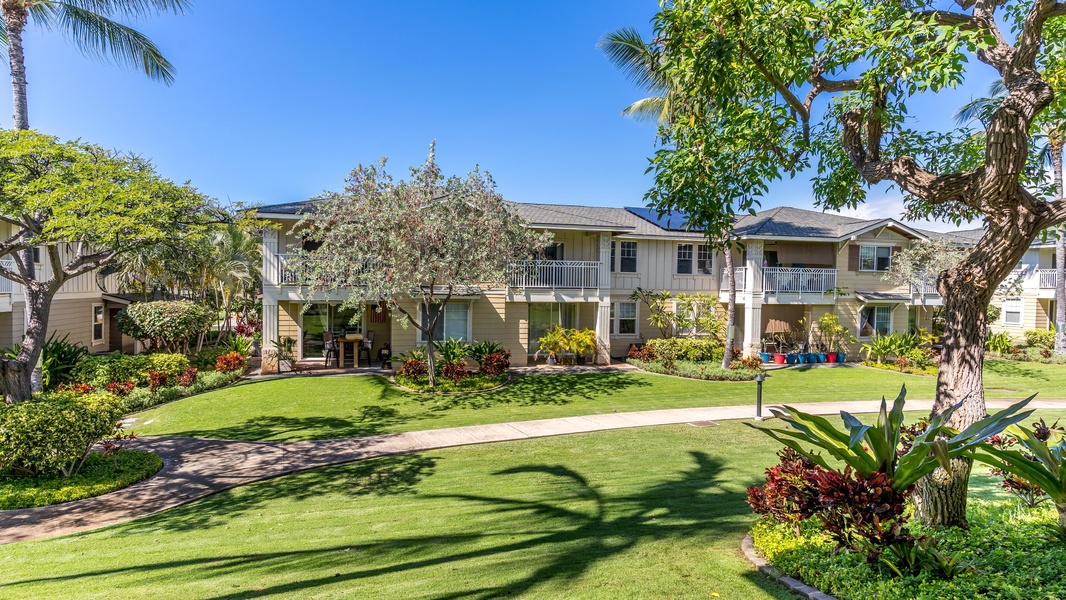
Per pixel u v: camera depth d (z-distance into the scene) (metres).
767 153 7.67
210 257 21.27
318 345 20.53
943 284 5.30
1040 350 25.36
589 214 24.62
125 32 13.88
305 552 5.73
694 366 20.09
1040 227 4.68
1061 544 4.49
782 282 22.91
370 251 14.08
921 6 6.45
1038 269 28.38
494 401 15.05
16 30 11.97
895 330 24.80
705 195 7.29
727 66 6.06
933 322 26.31
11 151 7.95
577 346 20.97
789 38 5.68
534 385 17.25
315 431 11.97
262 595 4.44
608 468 9.18
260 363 21.00
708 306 23.70
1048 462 4.35
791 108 7.01
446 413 13.70
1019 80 4.87
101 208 8.73
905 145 7.97
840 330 23.39
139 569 5.31
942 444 3.93
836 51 6.19
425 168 14.26
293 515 7.25
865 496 4.21
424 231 13.74
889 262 24.52
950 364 5.21
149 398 14.36
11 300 17.97
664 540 5.73
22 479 8.39
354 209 14.12
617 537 5.89
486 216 14.30
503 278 14.57
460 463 9.67
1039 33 4.88
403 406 14.37
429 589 4.49
